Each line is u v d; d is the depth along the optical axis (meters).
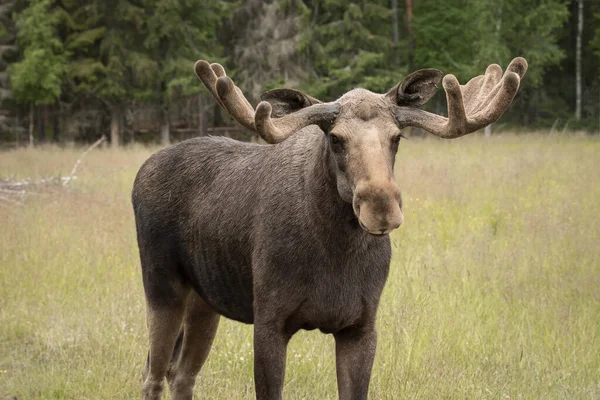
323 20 106.06
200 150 15.88
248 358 19.36
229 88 11.32
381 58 101.12
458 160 51.97
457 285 23.05
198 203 15.13
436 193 37.41
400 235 29.00
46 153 74.12
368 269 12.77
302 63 102.25
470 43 109.62
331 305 12.69
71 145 96.56
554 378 17.80
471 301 21.91
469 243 27.81
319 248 12.52
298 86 100.75
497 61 103.50
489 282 23.39
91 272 25.98
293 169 13.18
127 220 32.97
